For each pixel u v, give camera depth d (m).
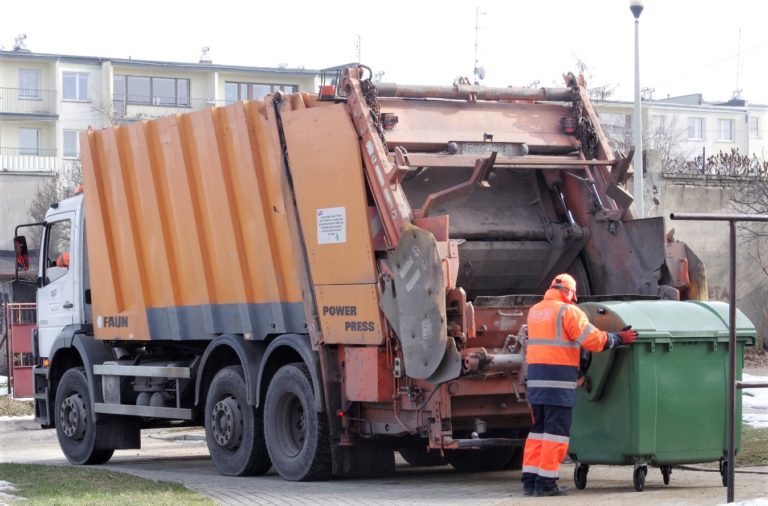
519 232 12.90
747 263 28.25
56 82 65.44
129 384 16.02
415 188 12.35
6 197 44.97
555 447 10.30
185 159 14.43
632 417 10.26
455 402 11.53
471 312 11.10
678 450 10.43
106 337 16.23
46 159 63.38
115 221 15.91
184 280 14.76
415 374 11.26
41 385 17.83
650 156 27.11
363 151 11.93
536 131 13.13
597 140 13.17
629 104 67.50
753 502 8.81
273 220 13.22
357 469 12.71
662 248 12.30
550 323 10.30
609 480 11.98
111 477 13.16
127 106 66.12
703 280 12.21
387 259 11.69
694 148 76.75
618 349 10.36
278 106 13.02
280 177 12.98
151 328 15.38
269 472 14.28
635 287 12.56
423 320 11.16
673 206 27.31
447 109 12.78
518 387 11.49
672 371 10.41
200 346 15.39
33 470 14.09
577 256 13.16
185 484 12.76
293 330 13.05
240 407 13.77
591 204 12.99
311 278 12.61
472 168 12.44
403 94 12.45
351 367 12.20
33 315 29.03
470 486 11.72
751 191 27.89
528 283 13.22
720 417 10.59
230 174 13.81
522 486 11.46
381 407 12.09
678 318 10.50
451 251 11.14
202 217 14.34
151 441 21.28
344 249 12.09
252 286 13.65
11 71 65.38
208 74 67.38
